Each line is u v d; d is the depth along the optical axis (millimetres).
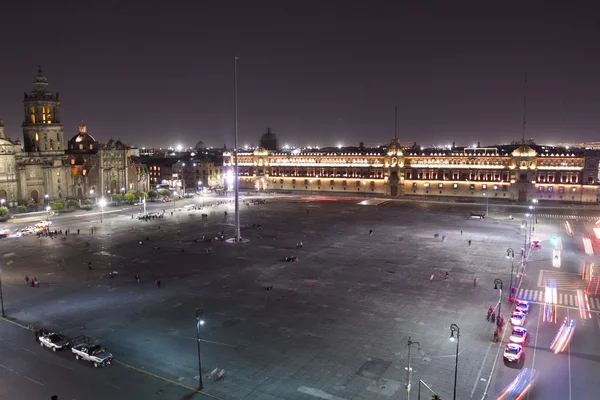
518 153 194625
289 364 52281
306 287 79438
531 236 120812
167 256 101125
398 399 45250
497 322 62188
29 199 173375
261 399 45469
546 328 61688
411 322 63938
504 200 198625
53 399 43156
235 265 93562
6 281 83125
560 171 189125
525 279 83375
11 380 49125
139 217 152875
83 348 53469
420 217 155000
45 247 110000
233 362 52812
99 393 46562
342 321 64438
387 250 106250
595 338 58562
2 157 163250
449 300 72562
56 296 75250
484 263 94250
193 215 159750
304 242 115188
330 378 49281
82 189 191750
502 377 49344
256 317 66000
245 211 169875
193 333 60656
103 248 108688
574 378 49062
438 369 51031
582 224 139375
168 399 45438
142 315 66938
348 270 89688
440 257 99375
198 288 79125
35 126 181875
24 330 61844
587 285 79750
